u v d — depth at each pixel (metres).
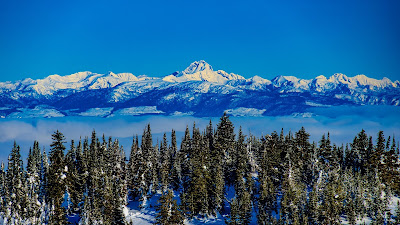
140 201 121.62
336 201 106.88
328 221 102.31
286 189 112.06
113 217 102.25
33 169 118.69
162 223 96.00
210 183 111.00
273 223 99.44
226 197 120.00
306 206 104.75
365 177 123.62
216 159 122.81
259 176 117.56
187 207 108.38
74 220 107.00
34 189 115.06
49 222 98.69
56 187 103.31
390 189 124.38
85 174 115.00
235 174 121.06
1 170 116.56
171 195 96.75
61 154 105.38
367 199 114.06
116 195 104.56
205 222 106.12
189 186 114.75
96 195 108.62
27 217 106.06
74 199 110.50
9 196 112.25
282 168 120.75
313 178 125.19
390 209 115.62
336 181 115.25
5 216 107.94
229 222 100.38
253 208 113.25
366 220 109.94
